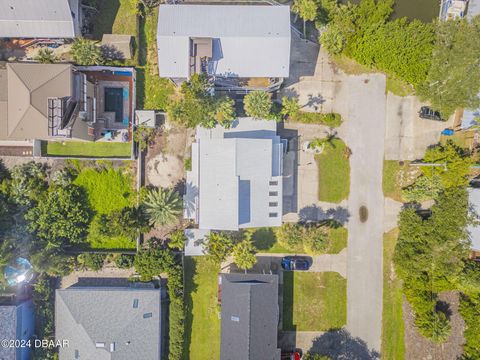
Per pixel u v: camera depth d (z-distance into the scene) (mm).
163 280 31344
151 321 29734
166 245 31297
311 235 29344
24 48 30500
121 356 29078
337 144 31422
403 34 28109
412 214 29719
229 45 27688
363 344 31688
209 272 31453
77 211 30266
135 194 31234
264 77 29547
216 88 30234
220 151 27766
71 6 28156
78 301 29469
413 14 31516
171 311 30453
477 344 29812
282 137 31406
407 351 31656
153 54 30875
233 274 29969
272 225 29078
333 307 31656
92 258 30344
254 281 29516
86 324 29188
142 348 29516
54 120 25547
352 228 31609
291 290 31594
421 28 28047
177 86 30859
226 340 29422
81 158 30719
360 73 31359
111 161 31125
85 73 30609
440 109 28781
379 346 31672
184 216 30141
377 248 31703
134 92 30375
